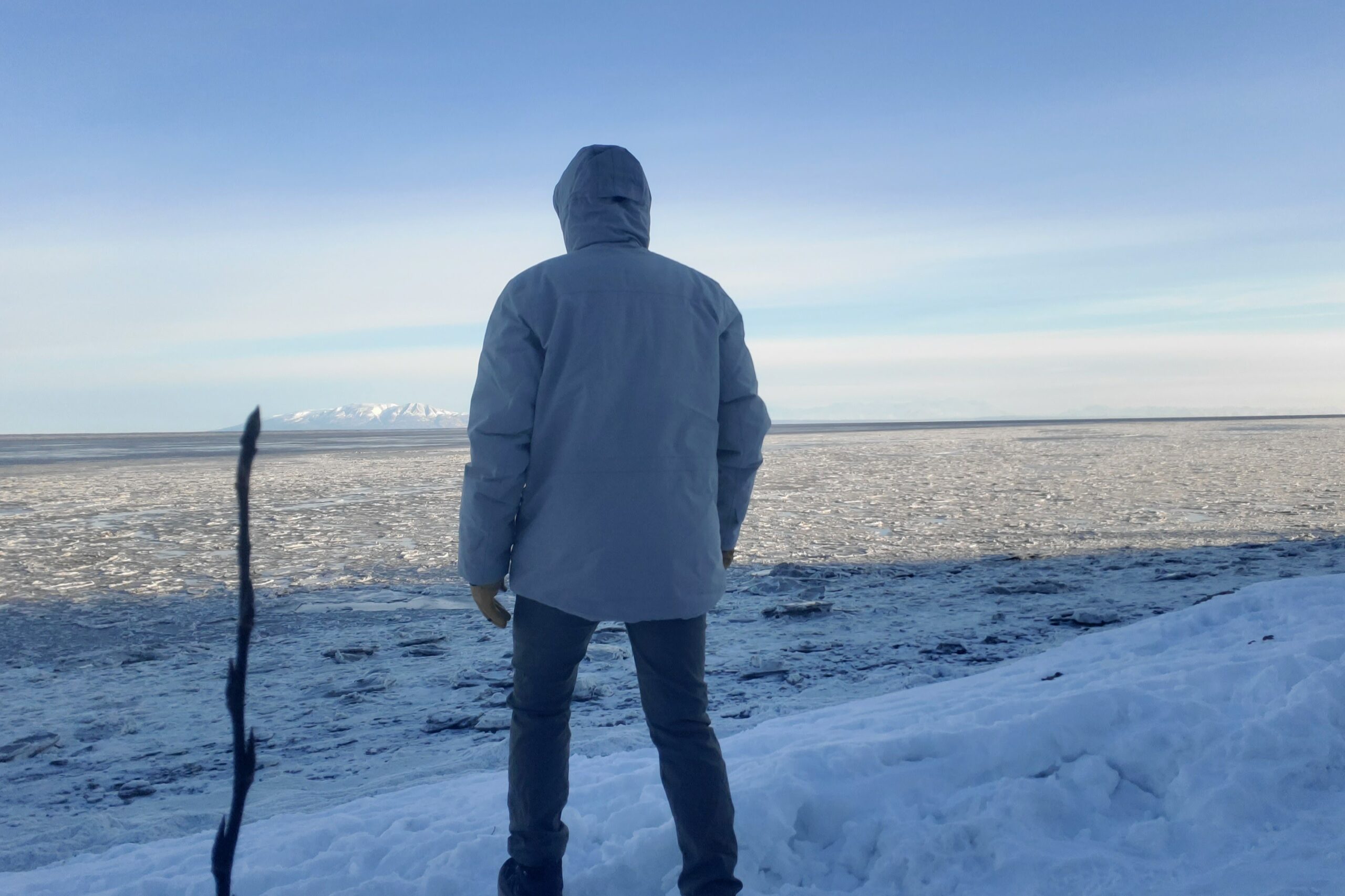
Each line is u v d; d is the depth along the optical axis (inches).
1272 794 93.0
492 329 75.6
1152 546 410.6
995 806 91.7
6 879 100.8
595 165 80.1
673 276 79.3
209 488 936.3
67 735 186.1
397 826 101.6
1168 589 301.9
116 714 200.4
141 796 150.9
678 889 83.4
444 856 89.4
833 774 97.7
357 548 476.1
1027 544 435.8
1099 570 349.1
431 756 165.9
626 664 228.5
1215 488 700.0
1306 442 1556.3
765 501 700.7
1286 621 171.8
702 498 78.3
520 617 78.7
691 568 76.3
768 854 86.4
